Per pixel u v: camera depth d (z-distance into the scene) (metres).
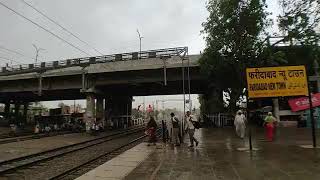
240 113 23.70
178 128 20.56
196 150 17.44
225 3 35.59
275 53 33.59
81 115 72.81
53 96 69.56
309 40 29.86
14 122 70.56
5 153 21.39
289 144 18.70
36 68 52.84
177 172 11.23
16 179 12.83
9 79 54.78
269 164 12.06
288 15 29.03
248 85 16.75
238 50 35.00
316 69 34.72
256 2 34.69
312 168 11.04
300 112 37.50
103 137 37.19
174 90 62.09
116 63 47.50
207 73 38.47
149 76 48.31
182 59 42.38
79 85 52.19
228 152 16.02
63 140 33.06
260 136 25.12
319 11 28.41
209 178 10.06
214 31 36.38
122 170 12.25
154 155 16.09
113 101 68.31
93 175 11.28
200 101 75.88
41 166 15.96
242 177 9.99
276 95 16.58
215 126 43.84
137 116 96.75
